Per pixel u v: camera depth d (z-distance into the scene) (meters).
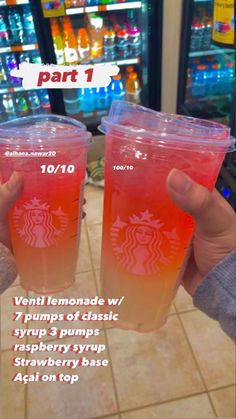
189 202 0.40
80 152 0.45
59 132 0.45
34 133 0.44
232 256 0.53
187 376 1.18
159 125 0.43
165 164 0.39
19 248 0.51
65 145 0.43
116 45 2.09
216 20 1.71
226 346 1.26
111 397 1.13
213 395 1.13
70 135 0.44
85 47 2.01
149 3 1.75
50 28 1.81
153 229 0.42
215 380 1.17
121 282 0.48
